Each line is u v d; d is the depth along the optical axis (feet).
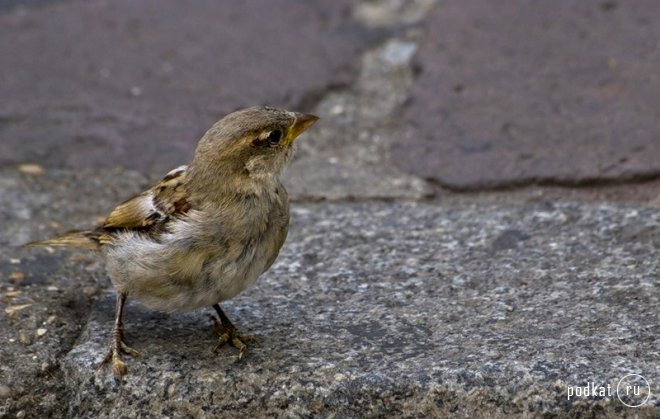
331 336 28.22
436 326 28.48
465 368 25.93
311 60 45.32
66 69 45.60
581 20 45.32
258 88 43.57
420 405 25.81
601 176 36.29
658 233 32.63
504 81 42.16
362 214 35.76
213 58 45.83
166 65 45.55
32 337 29.37
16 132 41.47
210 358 27.37
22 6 51.75
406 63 44.65
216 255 26.96
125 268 27.68
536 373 25.50
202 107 42.68
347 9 49.49
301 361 26.91
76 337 29.66
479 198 36.58
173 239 26.81
